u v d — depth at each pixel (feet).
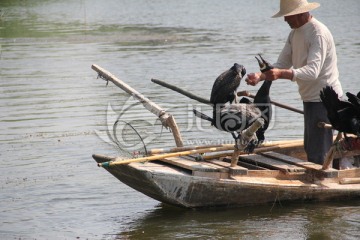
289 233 43.93
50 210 48.29
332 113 46.44
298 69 48.49
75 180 54.13
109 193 51.75
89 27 155.63
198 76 91.76
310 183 49.32
